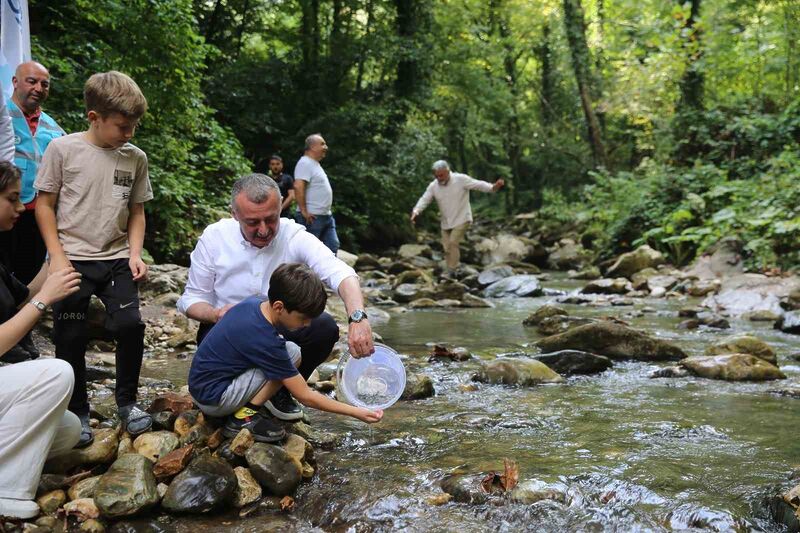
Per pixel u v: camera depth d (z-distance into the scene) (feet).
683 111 48.24
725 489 8.89
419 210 38.40
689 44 47.01
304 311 9.00
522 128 90.79
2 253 11.78
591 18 79.61
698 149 47.29
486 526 8.10
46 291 8.21
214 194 35.68
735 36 48.44
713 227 38.60
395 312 26.94
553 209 62.85
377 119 54.65
